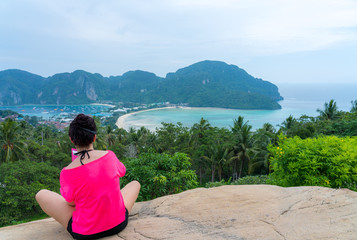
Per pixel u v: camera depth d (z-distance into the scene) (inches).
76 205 76.2
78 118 74.2
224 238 79.9
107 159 76.4
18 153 1106.1
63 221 81.4
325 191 112.6
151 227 88.3
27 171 894.4
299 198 107.3
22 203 820.0
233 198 111.5
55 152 1435.8
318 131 1120.2
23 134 1861.5
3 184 873.5
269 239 78.0
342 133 703.1
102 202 74.2
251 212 97.0
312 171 191.8
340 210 94.2
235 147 1238.9
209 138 1466.5
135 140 1724.9
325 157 191.0
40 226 92.2
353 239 75.4
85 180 71.7
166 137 1599.4
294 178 205.6
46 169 950.4
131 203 94.0
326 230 81.0
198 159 1440.7
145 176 318.3
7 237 84.0
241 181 445.7
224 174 1631.4
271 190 119.9
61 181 75.3
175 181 334.3
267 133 1173.7
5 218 786.8
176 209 103.9
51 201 83.7
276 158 227.8
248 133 1226.6
